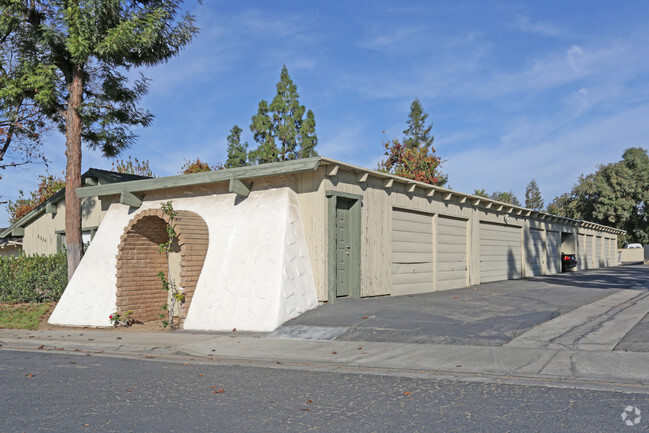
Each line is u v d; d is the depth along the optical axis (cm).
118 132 1736
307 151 3316
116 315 1193
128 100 1739
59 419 482
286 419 475
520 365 681
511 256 2170
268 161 3328
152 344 934
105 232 1385
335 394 567
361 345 849
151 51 1589
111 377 675
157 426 458
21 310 1470
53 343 1014
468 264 1803
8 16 1479
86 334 1099
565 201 5678
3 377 680
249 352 841
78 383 638
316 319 1037
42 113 1802
